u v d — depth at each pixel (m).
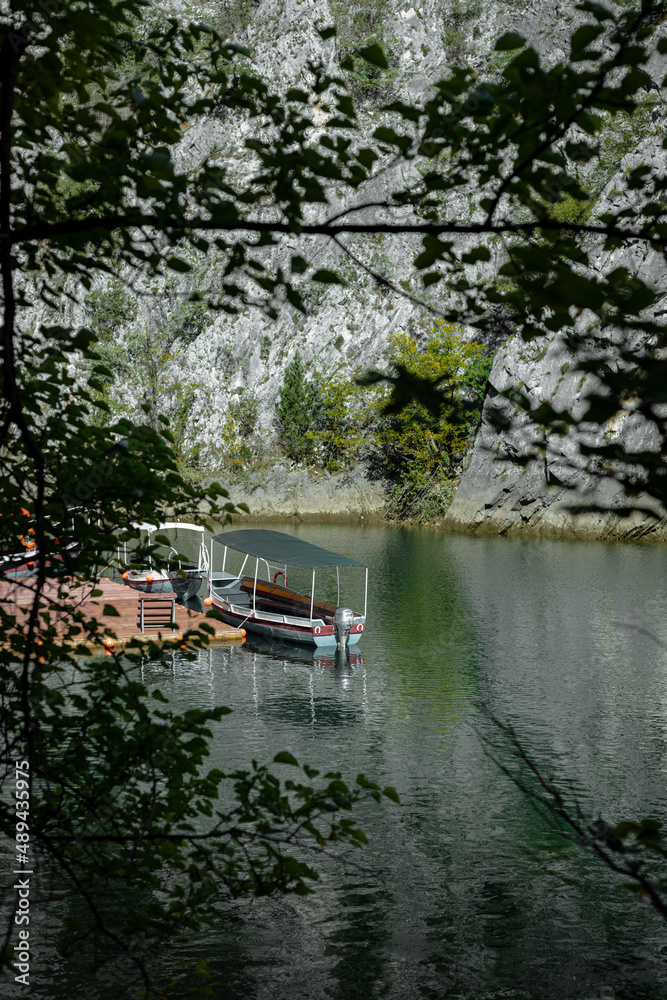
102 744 5.52
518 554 43.12
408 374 2.47
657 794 14.20
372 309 59.81
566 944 10.20
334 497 59.56
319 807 5.24
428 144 2.97
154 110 3.91
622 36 2.37
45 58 3.24
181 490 6.37
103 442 5.97
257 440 61.81
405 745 16.59
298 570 38.78
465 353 50.44
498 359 48.75
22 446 5.12
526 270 2.53
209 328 61.41
